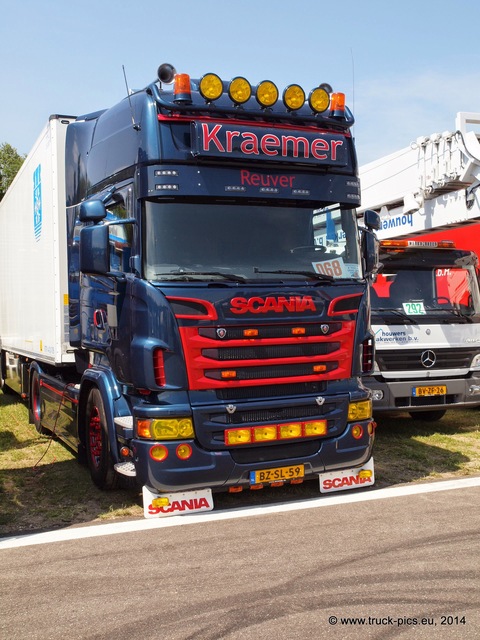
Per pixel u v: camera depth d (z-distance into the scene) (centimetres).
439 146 805
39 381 884
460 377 855
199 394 527
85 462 714
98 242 548
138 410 532
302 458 559
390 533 490
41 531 516
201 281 529
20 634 354
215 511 550
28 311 904
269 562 441
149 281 525
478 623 353
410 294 865
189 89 539
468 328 859
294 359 549
